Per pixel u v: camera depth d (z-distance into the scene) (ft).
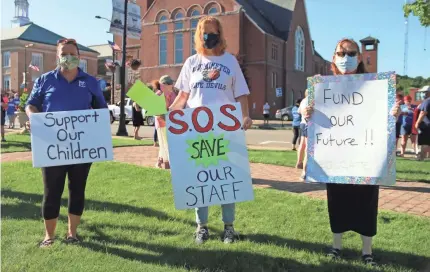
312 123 12.51
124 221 15.80
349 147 12.15
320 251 13.09
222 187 12.94
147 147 39.11
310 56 179.32
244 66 136.26
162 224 15.55
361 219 12.23
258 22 142.10
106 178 23.03
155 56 147.74
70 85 13.51
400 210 17.62
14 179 22.75
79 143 13.20
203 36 13.43
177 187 12.84
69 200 13.66
